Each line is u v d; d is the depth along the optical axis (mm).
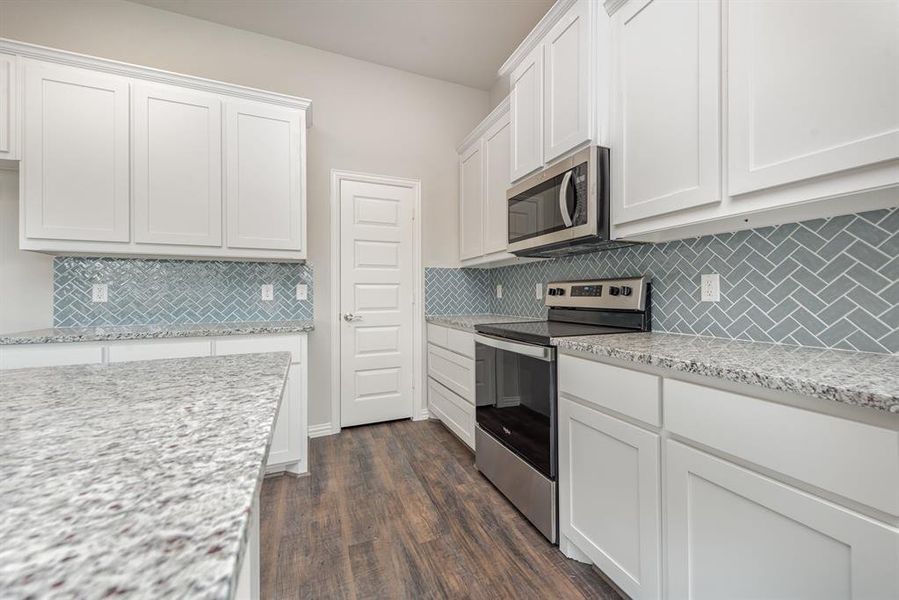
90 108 1999
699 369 997
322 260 2928
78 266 2250
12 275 2119
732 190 1155
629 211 1530
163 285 2430
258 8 2486
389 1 2438
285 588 1378
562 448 1545
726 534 954
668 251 1727
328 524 1754
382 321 3160
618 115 1584
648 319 1791
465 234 3213
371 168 3115
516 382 1832
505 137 2559
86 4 2328
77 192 1973
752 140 1099
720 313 1519
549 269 2641
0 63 1858
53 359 1824
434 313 3338
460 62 3113
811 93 966
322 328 2924
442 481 2156
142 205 2092
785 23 1019
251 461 460
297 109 2441
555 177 1855
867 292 1128
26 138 1892
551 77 1909
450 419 2764
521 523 1761
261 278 2705
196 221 2201
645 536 1170
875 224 1112
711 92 1211
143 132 2094
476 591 1367
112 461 453
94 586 259
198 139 2205
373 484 2125
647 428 1173
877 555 702
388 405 3182
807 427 799
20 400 692
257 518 603
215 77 2621
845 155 905
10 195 2104
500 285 3336
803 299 1272
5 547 296
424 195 3309
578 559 1511
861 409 729
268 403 688
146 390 765
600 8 1656
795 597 822
